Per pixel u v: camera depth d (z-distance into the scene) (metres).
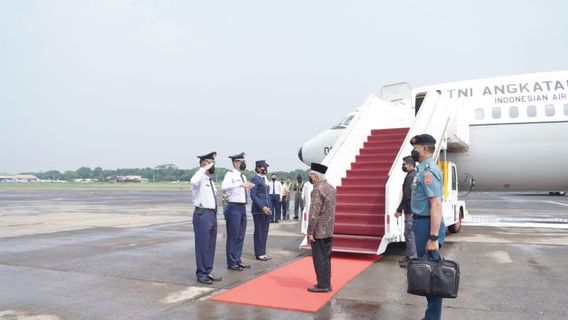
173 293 5.91
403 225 8.69
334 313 4.97
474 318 4.76
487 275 6.86
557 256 8.50
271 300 5.53
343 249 8.41
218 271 7.32
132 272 7.23
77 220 16.92
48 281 6.61
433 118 10.60
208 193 6.57
